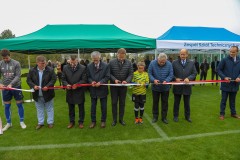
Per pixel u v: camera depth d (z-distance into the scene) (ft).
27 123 17.79
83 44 25.99
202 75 43.27
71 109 16.40
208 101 26.02
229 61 17.47
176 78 16.98
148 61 40.63
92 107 16.33
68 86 15.38
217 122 17.40
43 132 15.58
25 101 26.76
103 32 30.32
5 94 15.90
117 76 16.28
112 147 12.95
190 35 32.32
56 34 28.89
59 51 44.14
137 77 16.79
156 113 17.66
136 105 17.13
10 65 15.67
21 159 11.68
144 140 13.91
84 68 15.98
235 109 20.38
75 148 12.88
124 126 16.70
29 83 15.60
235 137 14.21
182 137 14.32
